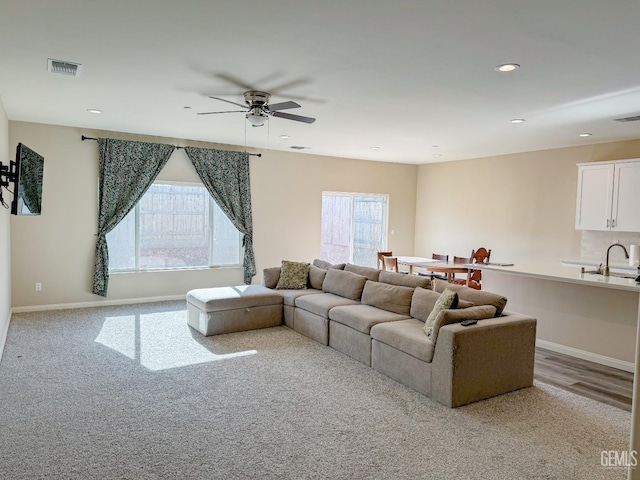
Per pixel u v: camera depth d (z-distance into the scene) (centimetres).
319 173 851
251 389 372
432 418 326
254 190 782
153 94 433
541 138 619
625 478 254
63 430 296
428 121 527
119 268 676
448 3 234
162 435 292
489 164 811
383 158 882
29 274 611
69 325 552
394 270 712
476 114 485
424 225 955
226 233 767
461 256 867
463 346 345
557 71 340
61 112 525
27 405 332
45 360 429
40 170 458
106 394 355
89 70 359
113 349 467
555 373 430
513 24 259
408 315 461
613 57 308
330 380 396
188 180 721
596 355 462
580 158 672
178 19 261
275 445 283
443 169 909
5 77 381
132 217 681
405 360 386
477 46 295
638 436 197
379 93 412
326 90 405
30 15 258
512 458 274
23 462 257
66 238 632
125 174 659
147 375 398
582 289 471
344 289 549
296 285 621
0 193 398
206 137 682
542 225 723
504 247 784
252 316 557
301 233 837
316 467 259
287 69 349
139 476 246
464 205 862
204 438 290
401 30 271
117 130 641
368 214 930
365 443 288
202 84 396
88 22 267
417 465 264
